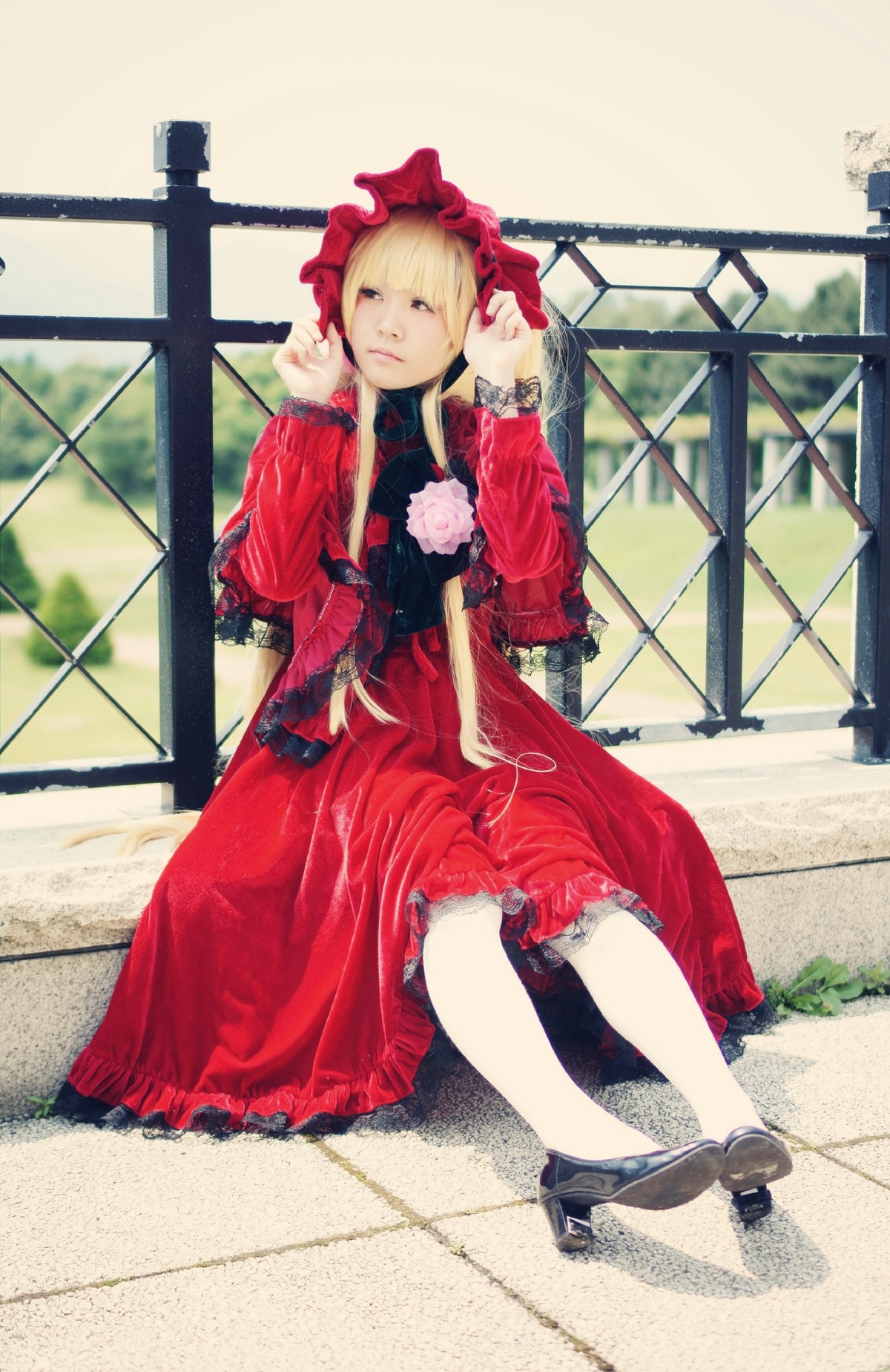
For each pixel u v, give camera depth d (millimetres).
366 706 2398
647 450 3193
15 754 10109
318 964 2279
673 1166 1741
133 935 2355
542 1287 1764
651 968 2006
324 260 2357
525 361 2498
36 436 27234
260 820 2363
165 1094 2275
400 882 2115
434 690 2436
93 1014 2361
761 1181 1835
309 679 2348
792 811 2918
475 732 2396
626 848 2426
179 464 2719
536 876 2084
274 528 2281
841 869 2879
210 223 2682
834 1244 1878
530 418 2252
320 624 2357
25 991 2311
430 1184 2064
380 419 2441
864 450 3420
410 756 2330
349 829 2260
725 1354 1609
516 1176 2094
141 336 2660
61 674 2775
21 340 2582
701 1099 1888
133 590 2814
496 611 2518
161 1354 1612
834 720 3391
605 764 2521
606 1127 1858
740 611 3268
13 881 2385
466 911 2014
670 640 13883
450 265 2361
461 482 2461
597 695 3188
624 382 30328
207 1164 2129
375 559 2410
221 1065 2268
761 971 2824
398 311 2375
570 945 2053
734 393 3197
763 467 30016
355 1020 2232
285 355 2338
